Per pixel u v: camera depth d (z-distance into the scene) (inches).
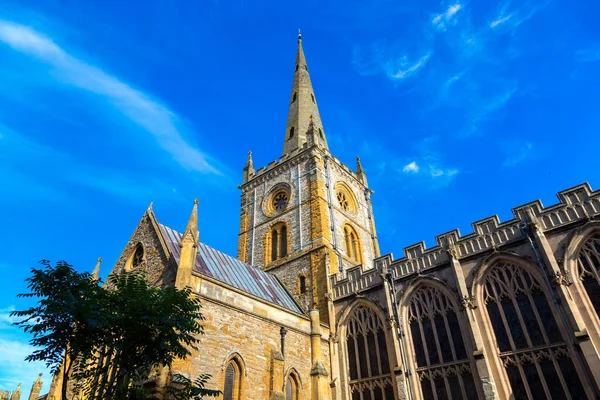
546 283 1071.0
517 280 1131.9
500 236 1206.9
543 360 1015.6
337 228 1934.1
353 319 1432.1
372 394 1266.0
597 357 926.4
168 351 703.1
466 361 1125.7
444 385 1143.6
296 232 1915.6
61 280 638.5
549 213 1147.3
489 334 1107.9
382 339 1331.2
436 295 1267.2
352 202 2226.9
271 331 1208.2
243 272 1514.5
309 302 1590.8
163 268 1154.7
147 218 1344.7
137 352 692.1
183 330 707.4
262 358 1129.4
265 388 1093.1
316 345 1338.6
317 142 2178.9
